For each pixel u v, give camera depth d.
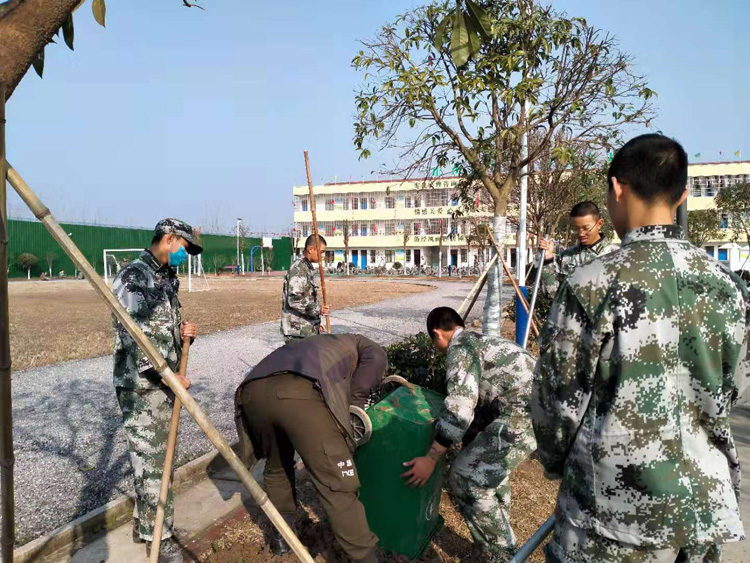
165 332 2.82
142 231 43.91
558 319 1.49
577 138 6.13
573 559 1.47
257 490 1.84
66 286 28.77
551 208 11.80
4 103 1.21
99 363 8.66
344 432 2.48
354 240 58.56
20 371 8.04
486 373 2.76
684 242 1.45
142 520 2.87
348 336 2.94
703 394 1.37
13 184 1.46
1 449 1.37
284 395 2.41
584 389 1.45
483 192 12.34
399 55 5.23
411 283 36.34
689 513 1.33
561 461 1.57
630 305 1.37
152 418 2.84
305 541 3.07
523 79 4.65
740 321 1.41
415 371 4.00
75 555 3.00
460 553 3.05
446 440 2.58
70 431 5.25
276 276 48.84
